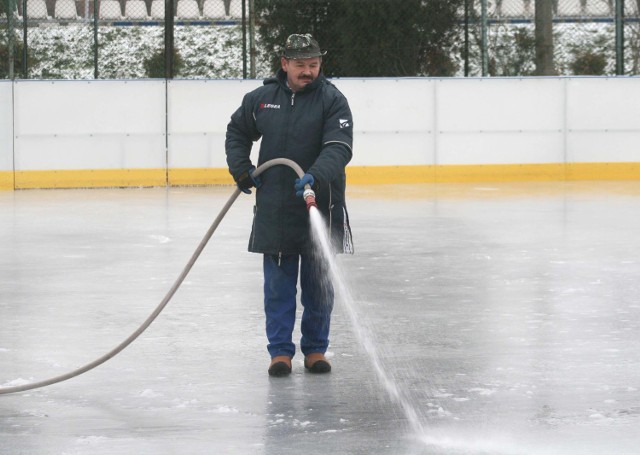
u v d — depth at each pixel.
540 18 32.97
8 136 28.62
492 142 30.23
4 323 10.53
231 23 33.59
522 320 10.51
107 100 29.05
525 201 23.98
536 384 7.98
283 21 31.50
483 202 23.80
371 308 11.20
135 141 29.19
